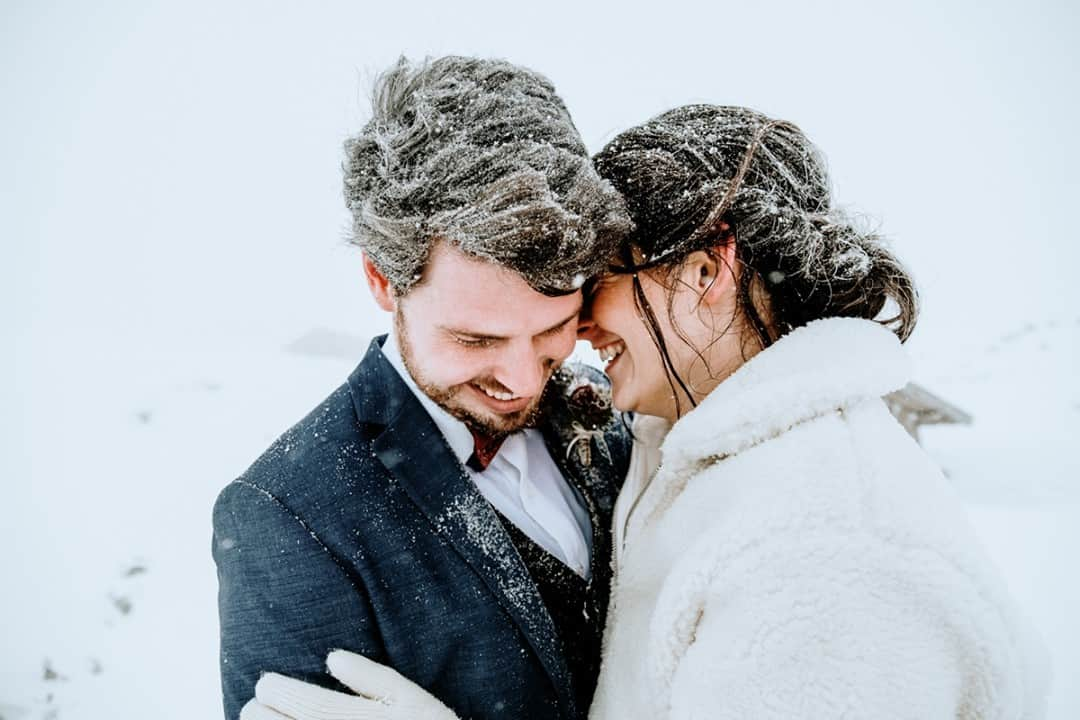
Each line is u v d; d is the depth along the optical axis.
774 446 0.87
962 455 10.96
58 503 7.09
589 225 0.90
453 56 1.01
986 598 0.72
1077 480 9.23
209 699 4.64
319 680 1.05
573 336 1.06
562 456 1.35
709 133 1.00
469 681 1.08
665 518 1.00
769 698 0.72
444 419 1.17
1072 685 4.36
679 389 1.05
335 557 1.06
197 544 6.34
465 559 1.09
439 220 0.91
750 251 0.96
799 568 0.73
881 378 0.87
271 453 1.15
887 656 0.69
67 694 4.66
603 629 1.24
